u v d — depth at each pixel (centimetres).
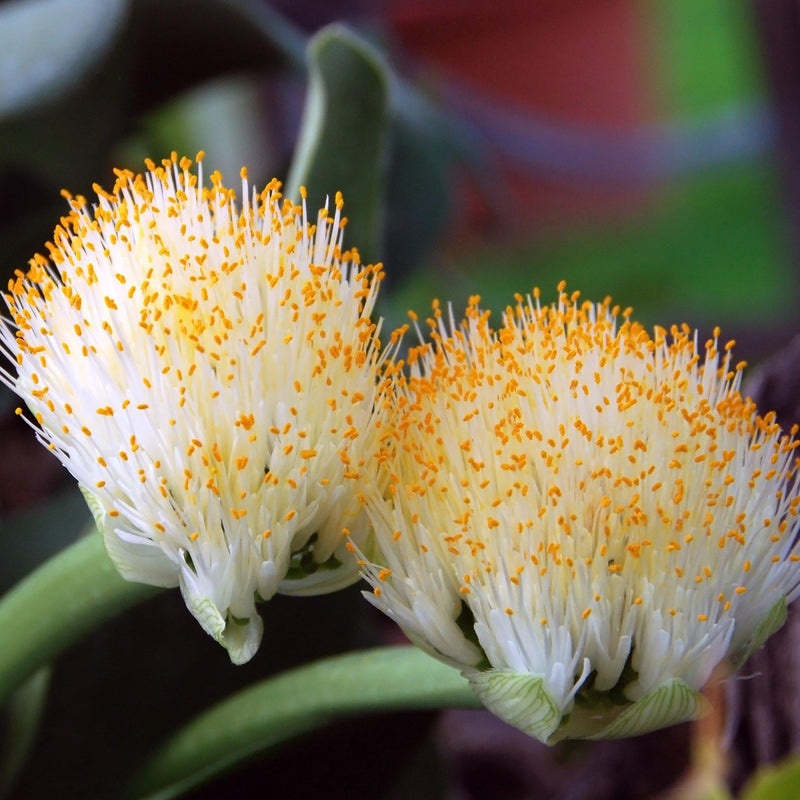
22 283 44
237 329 42
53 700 48
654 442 42
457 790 57
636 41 189
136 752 48
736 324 124
